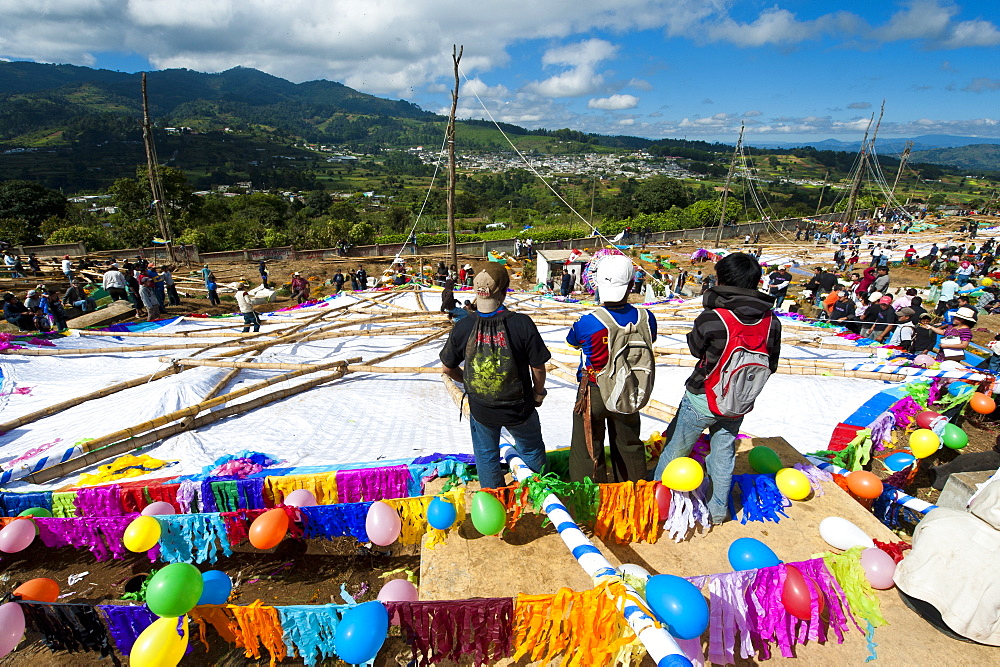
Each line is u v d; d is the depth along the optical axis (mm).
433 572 2756
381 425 5199
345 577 3545
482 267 2783
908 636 2576
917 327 9344
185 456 4371
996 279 20797
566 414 5648
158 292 16750
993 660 2457
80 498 3584
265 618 2414
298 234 42344
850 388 6445
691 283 24438
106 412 5492
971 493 3977
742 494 3330
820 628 2619
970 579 2428
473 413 2984
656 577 2283
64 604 2525
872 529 3162
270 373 7160
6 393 6547
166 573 2357
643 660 2303
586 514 3000
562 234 46125
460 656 2406
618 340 2756
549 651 2307
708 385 2725
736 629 2457
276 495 3664
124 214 46469
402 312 11945
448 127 18453
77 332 10180
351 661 2227
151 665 2289
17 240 31625
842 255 27719
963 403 6285
